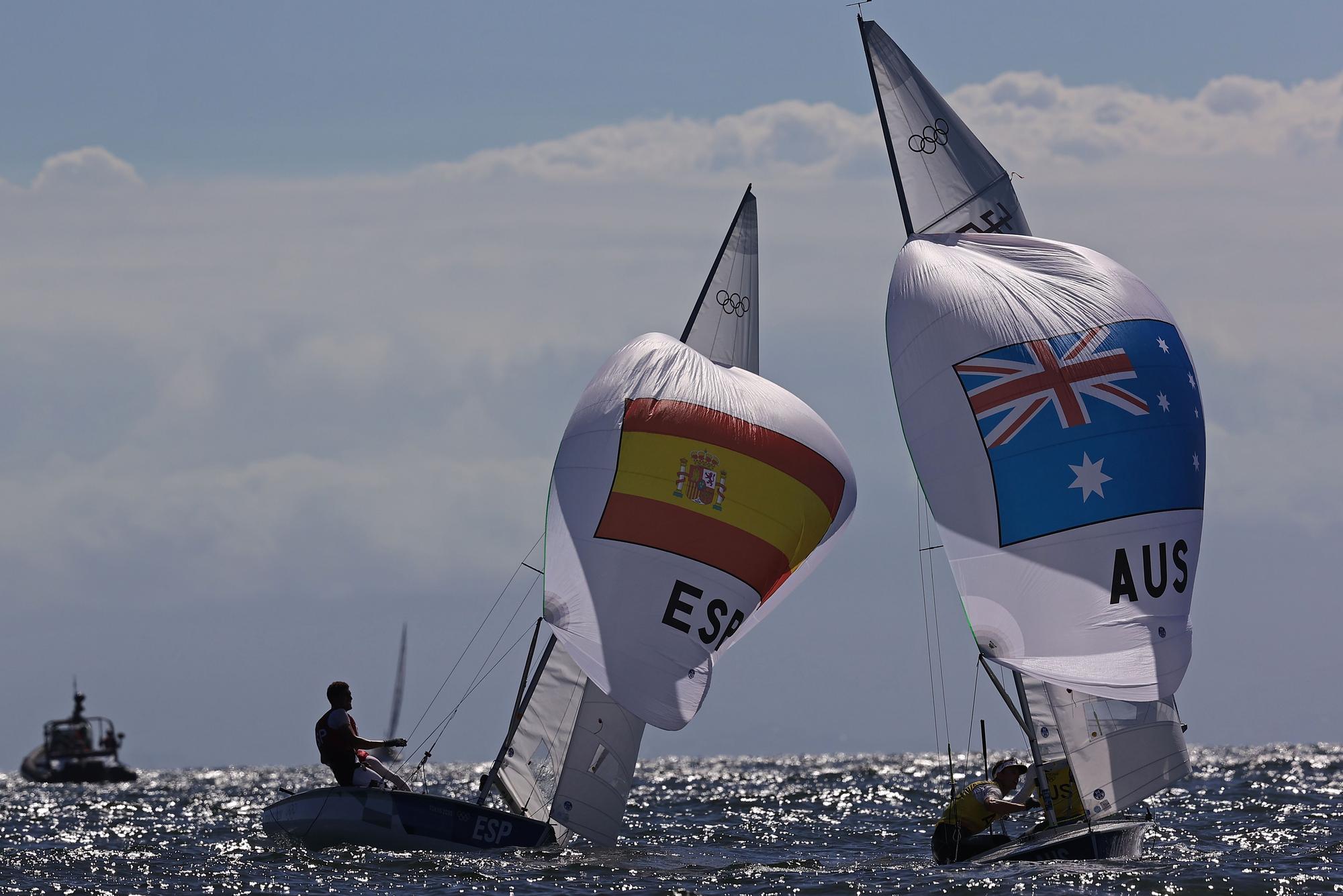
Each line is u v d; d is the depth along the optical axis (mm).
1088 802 65438
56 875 63531
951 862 66500
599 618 70562
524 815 70938
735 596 72875
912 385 67875
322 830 70312
